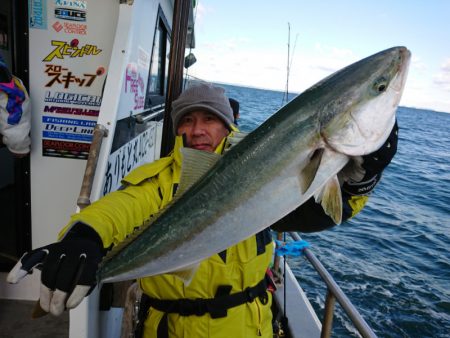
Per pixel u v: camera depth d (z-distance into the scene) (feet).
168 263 2.45
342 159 2.41
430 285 12.12
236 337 2.66
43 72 4.31
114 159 3.90
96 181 3.42
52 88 4.34
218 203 2.46
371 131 2.36
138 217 2.67
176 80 7.02
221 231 2.46
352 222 17.90
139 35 4.58
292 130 2.43
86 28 4.26
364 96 2.35
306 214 2.87
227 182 2.47
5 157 6.45
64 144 4.43
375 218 18.99
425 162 40.57
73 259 1.98
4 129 3.87
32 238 4.55
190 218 2.46
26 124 4.02
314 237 15.26
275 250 5.46
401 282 12.09
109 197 2.58
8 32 5.00
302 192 2.38
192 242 2.46
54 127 4.40
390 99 2.37
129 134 4.54
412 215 20.12
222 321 2.63
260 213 2.44
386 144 2.42
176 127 3.26
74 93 4.37
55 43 4.26
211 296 2.65
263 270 2.83
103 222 2.30
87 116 4.41
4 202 6.07
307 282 11.17
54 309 1.94
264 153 2.45
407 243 15.88
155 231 2.44
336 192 2.42
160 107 7.94
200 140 3.11
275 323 4.87
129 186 2.82
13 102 3.78
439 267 13.67
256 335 2.77
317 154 2.37
